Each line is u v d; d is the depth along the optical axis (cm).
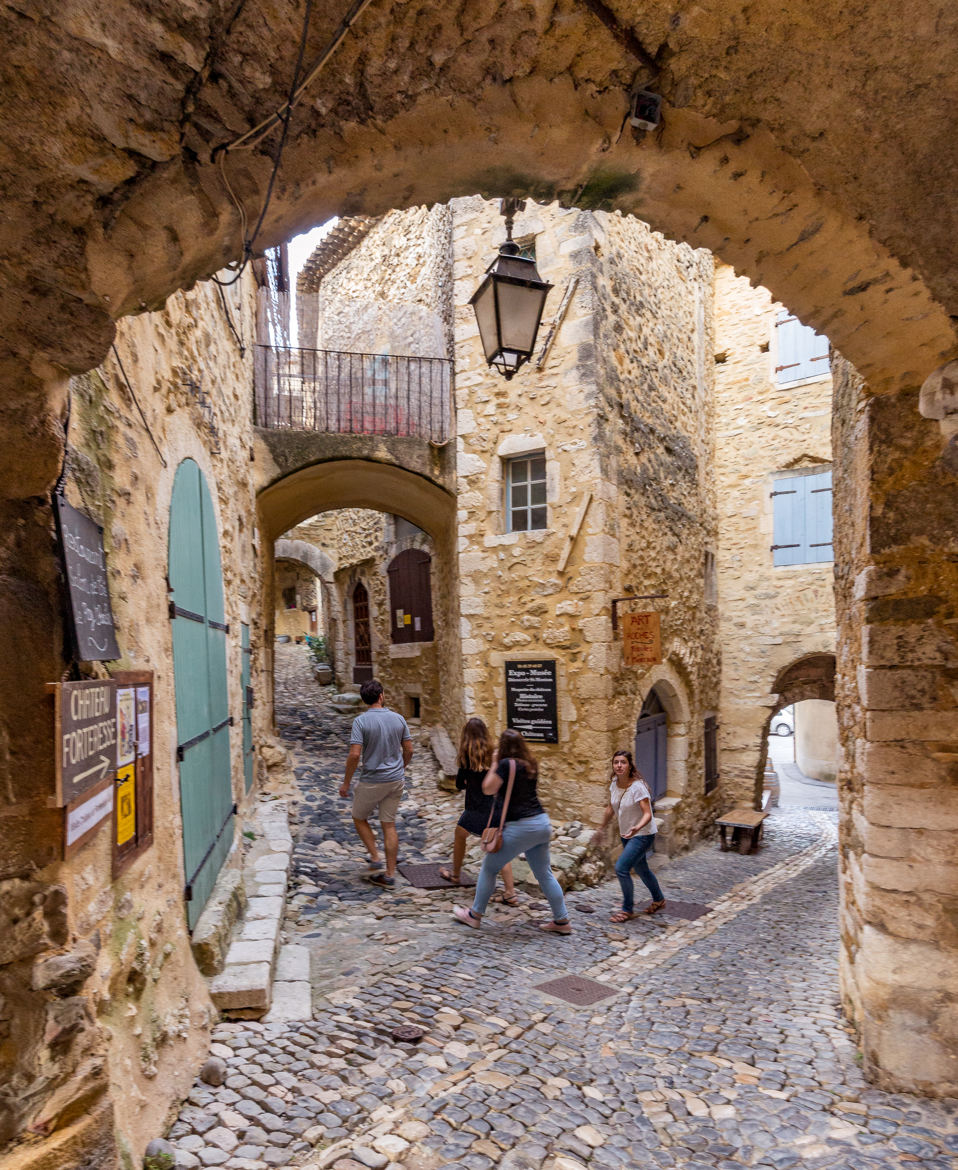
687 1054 328
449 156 195
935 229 235
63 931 166
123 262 161
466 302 786
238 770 522
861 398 330
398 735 584
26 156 137
